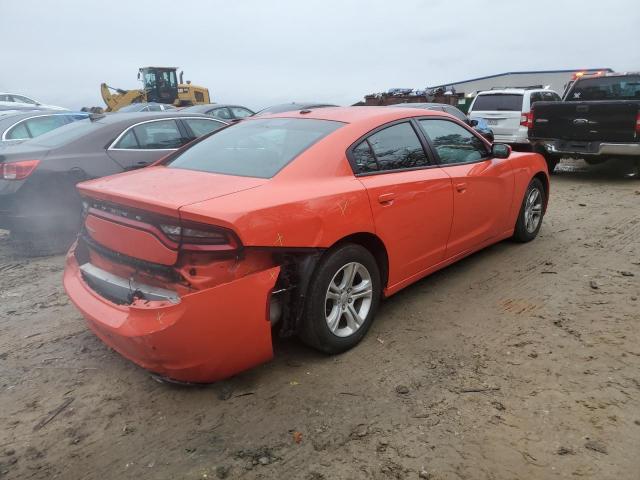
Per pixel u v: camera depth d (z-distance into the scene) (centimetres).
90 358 351
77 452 259
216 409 289
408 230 378
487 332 368
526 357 332
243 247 269
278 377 318
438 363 329
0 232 721
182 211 265
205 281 268
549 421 270
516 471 237
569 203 780
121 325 275
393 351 345
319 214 306
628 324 371
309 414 282
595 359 327
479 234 471
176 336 262
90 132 622
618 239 579
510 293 435
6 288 492
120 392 309
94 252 335
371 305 357
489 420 272
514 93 1163
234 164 346
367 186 342
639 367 316
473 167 452
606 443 252
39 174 573
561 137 953
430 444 256
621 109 874
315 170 328
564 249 548
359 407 287
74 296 325
